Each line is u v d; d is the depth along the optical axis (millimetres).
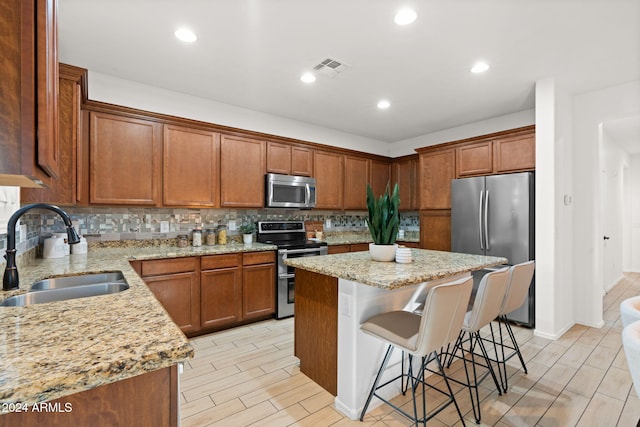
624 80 2980
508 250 3324
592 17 2020
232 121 3689
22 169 638
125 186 2893
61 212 1513
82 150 2693
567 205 3236
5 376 623
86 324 939
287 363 2492
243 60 2609
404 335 1598
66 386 628
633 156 6328
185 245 3396
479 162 3746
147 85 3113
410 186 5020
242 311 3289
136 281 1600
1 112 621
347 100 3508
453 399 1662
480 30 2172
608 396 2016
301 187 4055
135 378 748
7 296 1385
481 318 1811
